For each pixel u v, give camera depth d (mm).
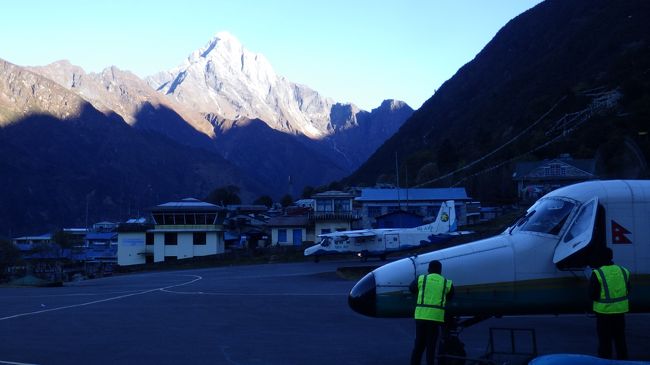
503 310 8812
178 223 64438
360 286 9328
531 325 12883
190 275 38469
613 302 7770
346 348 10641
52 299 20703
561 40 125562
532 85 109688
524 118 89938
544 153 68750
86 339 11711
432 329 8117
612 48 101250
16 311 16625
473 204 61281
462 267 8859
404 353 10148
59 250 82875
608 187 8938
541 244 8867
